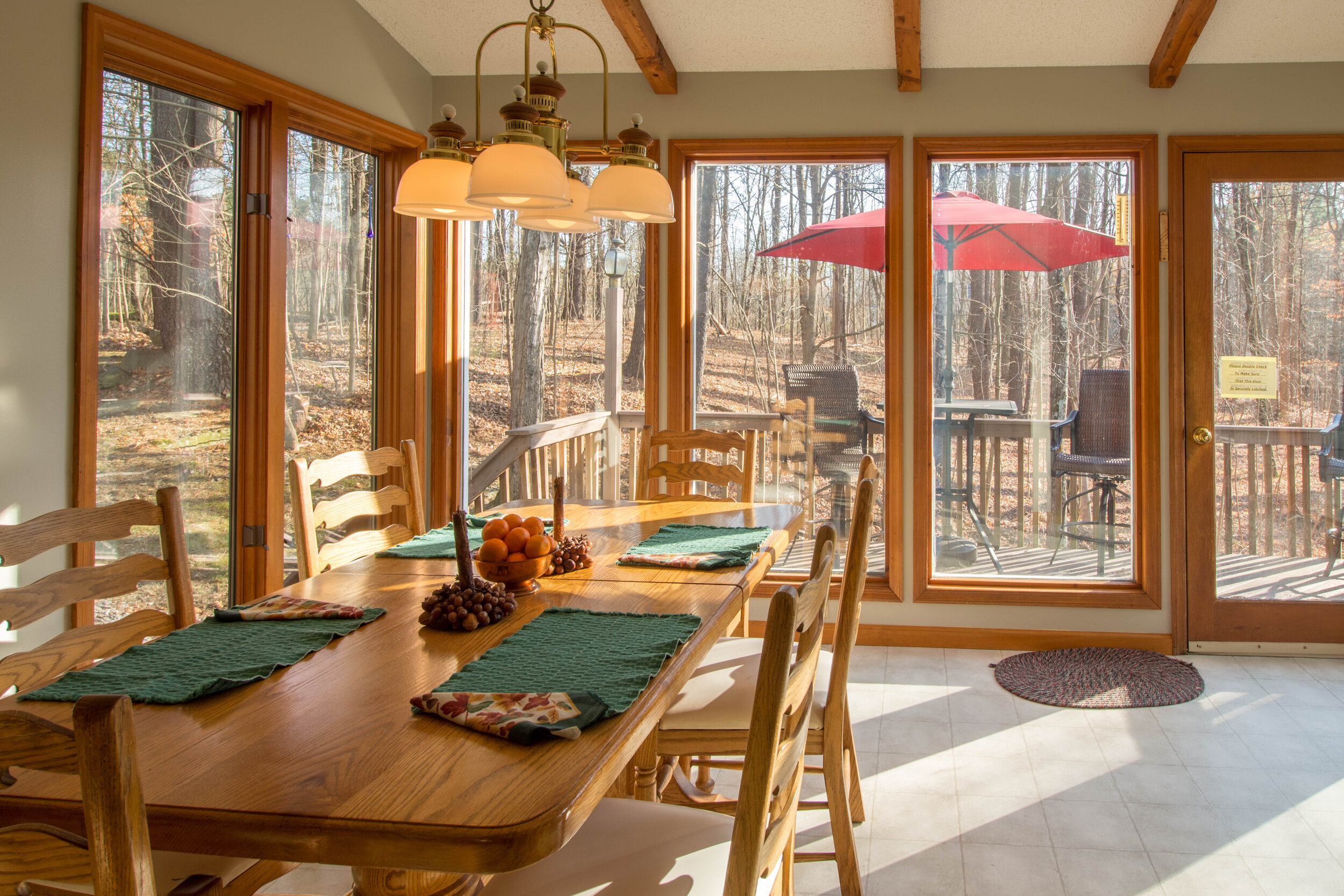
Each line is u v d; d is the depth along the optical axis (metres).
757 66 4.05
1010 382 4.12
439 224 4.14
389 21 3.81
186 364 3.07
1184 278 3.93
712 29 3.82
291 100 3.30
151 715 1.31
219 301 3.20
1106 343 4.07
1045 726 3.21
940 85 4.00
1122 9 3.59
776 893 1.58
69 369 2.55
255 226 3.26
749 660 2.31
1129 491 4.08
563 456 4.33
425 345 4.09
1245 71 3.84
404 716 1.30
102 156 2.76
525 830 0.98
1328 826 2.51
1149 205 3.91
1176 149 3.89
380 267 3.97
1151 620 4.01
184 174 3.05
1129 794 2.71
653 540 2.51
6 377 2.38
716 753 2.03
